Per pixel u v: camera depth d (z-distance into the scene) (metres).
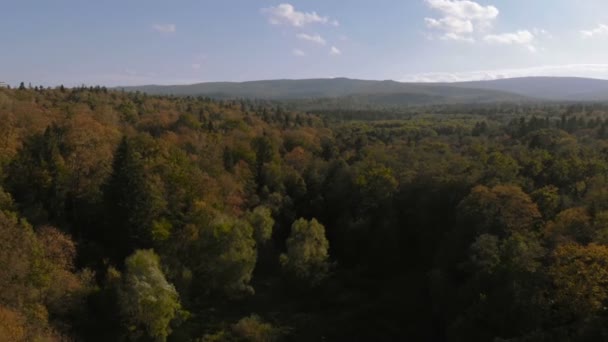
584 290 42.12
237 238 66.69
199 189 75.75
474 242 58.41
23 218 57.25
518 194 60.81
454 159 89.62
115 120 113.31
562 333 40.50
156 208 66.56
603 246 44.81
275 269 79.50
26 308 46.94
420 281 72.75
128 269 55.34
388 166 98.38
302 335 62.28
